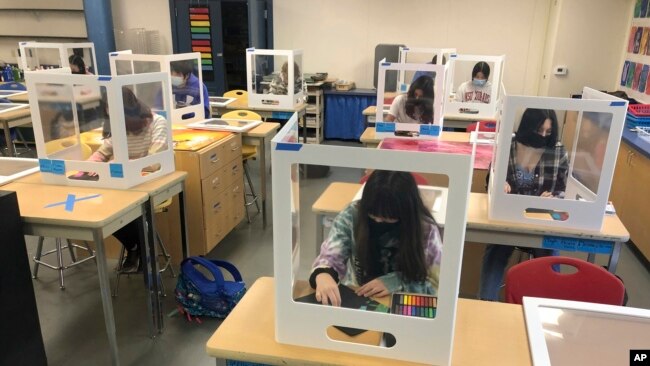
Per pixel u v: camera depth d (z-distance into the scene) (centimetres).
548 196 195
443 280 103
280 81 482
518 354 117
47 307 262
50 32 670
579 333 123
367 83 670
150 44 694
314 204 108
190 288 252
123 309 261
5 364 186
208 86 668
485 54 626
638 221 329
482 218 203
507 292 160
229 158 331
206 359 223
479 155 294
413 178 98
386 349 112
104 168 225
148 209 227
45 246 333
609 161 182
